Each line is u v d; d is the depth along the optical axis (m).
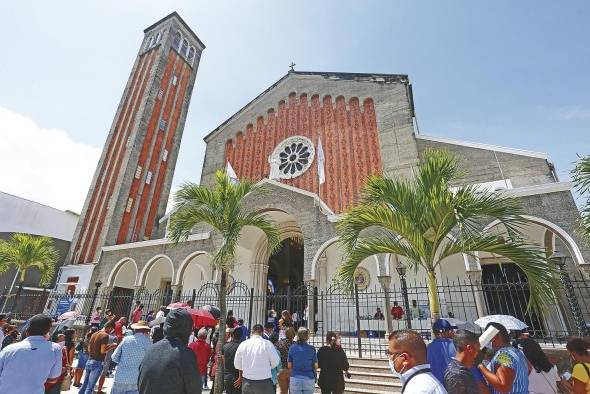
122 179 28.30
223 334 9.24
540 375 4.64
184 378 3.16
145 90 34.03
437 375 4.75
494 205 7.12
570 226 11.89
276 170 24.12
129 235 27.81
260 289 19.47
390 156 20.98
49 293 25.95
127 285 24.75
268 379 6.01
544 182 17.30
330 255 19.05
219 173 11.23
